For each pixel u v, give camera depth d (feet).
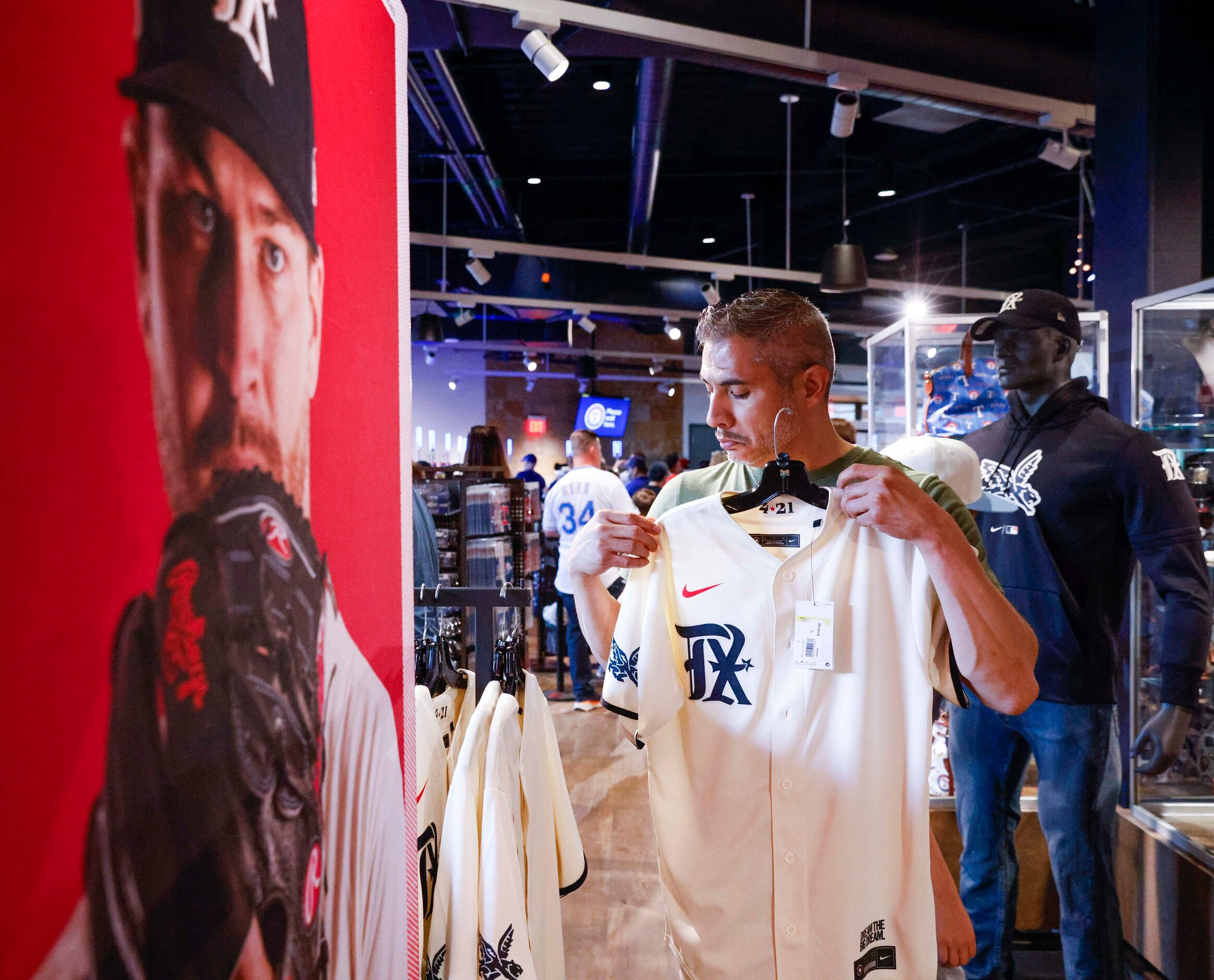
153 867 1.26
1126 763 8.25
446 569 16.05
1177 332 7.85
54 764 1.05
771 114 25.12
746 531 4.28
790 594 4.15
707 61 13.23
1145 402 8.19
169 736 1.32
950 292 29.12
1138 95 9.87
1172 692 6.55
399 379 2.84
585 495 16.29
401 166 2.92
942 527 3.62
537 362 45.47
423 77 22.34
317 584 1.98
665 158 28.76
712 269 26.04
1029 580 6.75
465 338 42.68
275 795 1.71
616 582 11.87
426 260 33.76
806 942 4.01
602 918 8.93
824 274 24.40
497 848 3.68
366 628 2.41
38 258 1.03
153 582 1.28
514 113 25.67
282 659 1.76
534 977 3.68
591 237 37.78
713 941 4.25
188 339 1.38
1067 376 7.01
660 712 4.24
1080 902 6.55
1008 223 33.06
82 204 1.11
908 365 9.35
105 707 1.16
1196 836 7.45
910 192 29.96
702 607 4.32
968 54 14.07
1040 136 24.39
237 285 1.55
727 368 4.13
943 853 8.34
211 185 1.45
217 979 1.45
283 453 1.77
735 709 4.24
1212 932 6.98
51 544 1.05
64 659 1.07
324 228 2.06
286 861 1.76
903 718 4.03
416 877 2.93
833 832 4.05
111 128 1.18
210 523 1.45
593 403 46.29
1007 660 3.67
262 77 1.67
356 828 2.27
